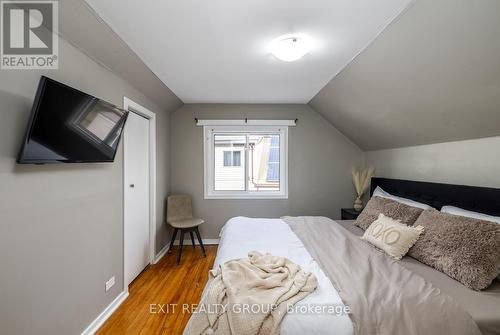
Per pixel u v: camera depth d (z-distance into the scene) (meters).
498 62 1.27
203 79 2.60
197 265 2.95
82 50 1.63
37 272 1.28
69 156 1.43
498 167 1.76
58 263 1.43
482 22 1.15
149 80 2.48
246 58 2.08
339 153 3.74
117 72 2.08
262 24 1.56
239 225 2.51
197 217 3.70
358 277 1.38
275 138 3.82
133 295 2.27
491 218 1.55
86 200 1.69
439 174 2.32
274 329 1.05
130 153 2.47
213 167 3.79
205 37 1.73
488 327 1.07
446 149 2.23
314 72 2.39
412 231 1.74
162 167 3.31
